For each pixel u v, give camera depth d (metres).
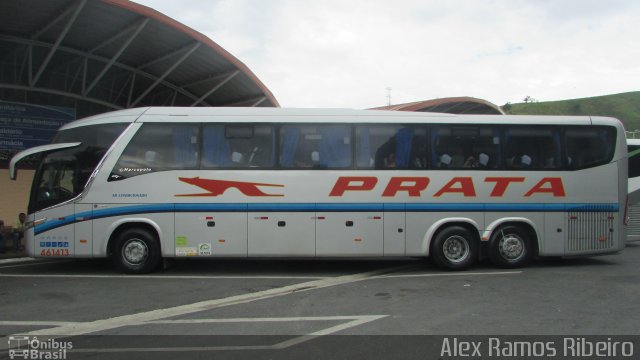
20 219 13.08
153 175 9.77
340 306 7.21
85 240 9.71
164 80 19.23
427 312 6.83
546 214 10.18
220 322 6.41
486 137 10.20
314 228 9.85
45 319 6.60
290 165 9.91
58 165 9.88
